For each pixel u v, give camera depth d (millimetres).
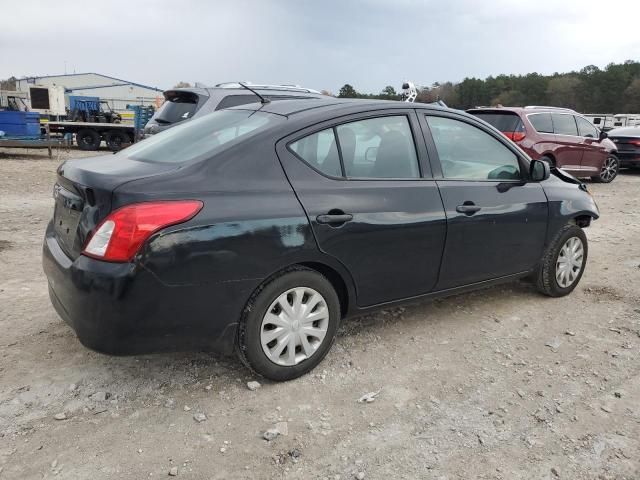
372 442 2650
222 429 2707
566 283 4668
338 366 3369
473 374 3334
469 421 2848
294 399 2990
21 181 11062
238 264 2789
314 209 3027
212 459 2488
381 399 3025
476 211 3785
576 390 3182
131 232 2527
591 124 12648
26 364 3236
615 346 3775
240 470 2428
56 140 18453
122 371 3213
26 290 4438
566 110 12016
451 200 3664
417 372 3338
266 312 2967
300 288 3068
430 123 3736
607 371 3418
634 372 3416
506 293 4789
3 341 3512
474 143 3975
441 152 3750
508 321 4160
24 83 70188
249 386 3066
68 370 3195
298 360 3148
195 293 2703
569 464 2541
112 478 2342
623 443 2707
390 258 3389
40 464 2404
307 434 2693
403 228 3383
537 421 2865
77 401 2893
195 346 2838
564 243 4539
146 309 2598
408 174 3541
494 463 2529
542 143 11117
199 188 2744
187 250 2633
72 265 2639
